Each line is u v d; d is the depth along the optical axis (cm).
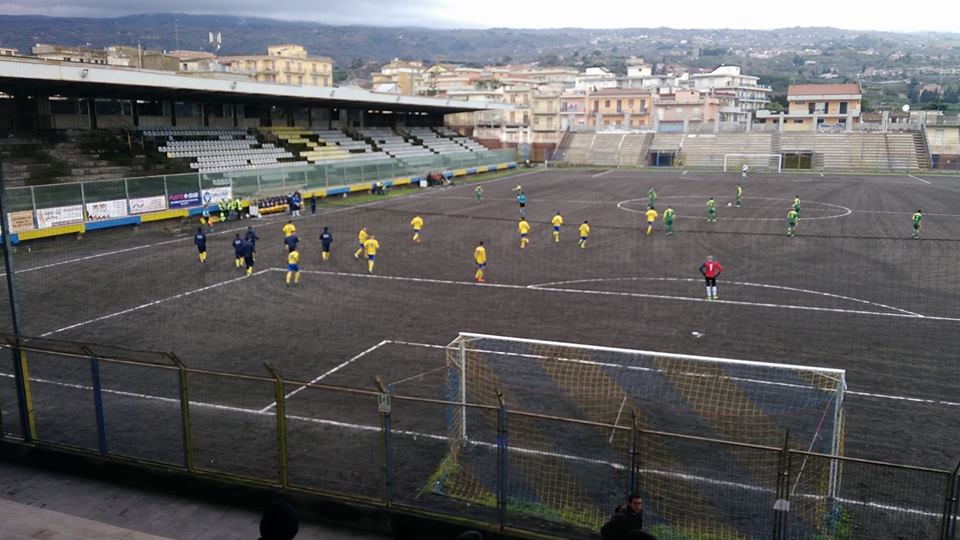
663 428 1390
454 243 3834
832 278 2939
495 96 10562
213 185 4834
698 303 2555
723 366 1752
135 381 1753
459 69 17288
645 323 2297
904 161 8750
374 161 6531
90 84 4294
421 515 1076
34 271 3116
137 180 4306
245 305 2558
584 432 1397
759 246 3709
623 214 5016
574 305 2533
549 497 1167
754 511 1114
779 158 9006
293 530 696
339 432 1462
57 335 2194
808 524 1083
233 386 1727
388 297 2669
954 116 9662
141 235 4075
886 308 2464
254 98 5897
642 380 1647
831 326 2253
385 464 1121
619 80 17450
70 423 1498
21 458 1316
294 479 1255
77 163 4538
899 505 1162
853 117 11388
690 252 3547
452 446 1344
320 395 1672
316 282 2930
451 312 2444
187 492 1205
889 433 1456
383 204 5591
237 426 1491
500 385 1648
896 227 4300
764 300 2588
